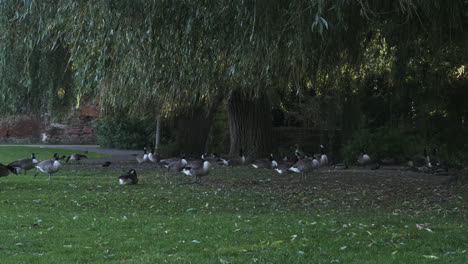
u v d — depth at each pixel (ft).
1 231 30.66
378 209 43.11
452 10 41.73
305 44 34.76
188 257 24.06
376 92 96.78
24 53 49.57
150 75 38.37
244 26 33.42
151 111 88.43
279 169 72.59
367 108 100.53
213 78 40.73
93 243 27.63
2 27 41.09
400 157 99.40
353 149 100.89
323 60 42.68
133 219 36.04
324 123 119.34
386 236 29.50
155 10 33.86
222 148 127.13
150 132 160.25
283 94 108.06
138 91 43.75
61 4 36.35
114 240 28.45
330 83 54.24
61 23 37.73
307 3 31.09
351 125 103.86
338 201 48.67
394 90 90.12
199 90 43.06
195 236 29.71
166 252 25.64
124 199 48.80
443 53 62.03
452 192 51.88
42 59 55.31
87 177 73.20
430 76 78.07
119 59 38.55
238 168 90.89
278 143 126.82
